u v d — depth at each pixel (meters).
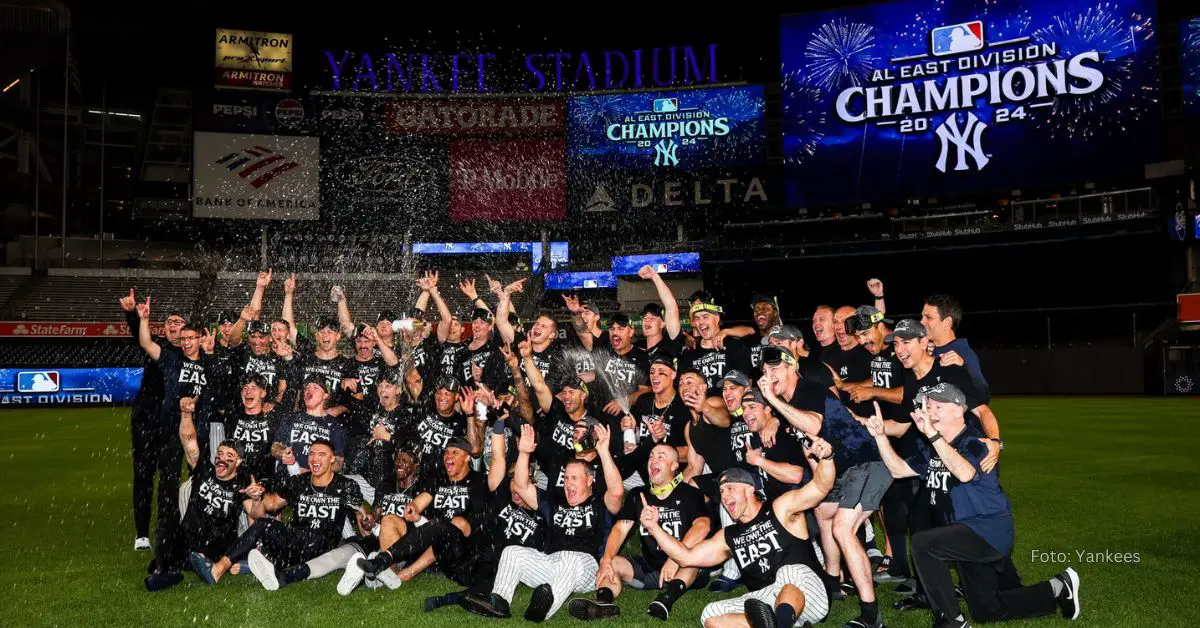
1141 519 9.18
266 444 7.45
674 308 8.52
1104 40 36.72
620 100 43.91
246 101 42.72
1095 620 5.79
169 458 7.51
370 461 7.57
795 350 6.35
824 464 5.38
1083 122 37.12
